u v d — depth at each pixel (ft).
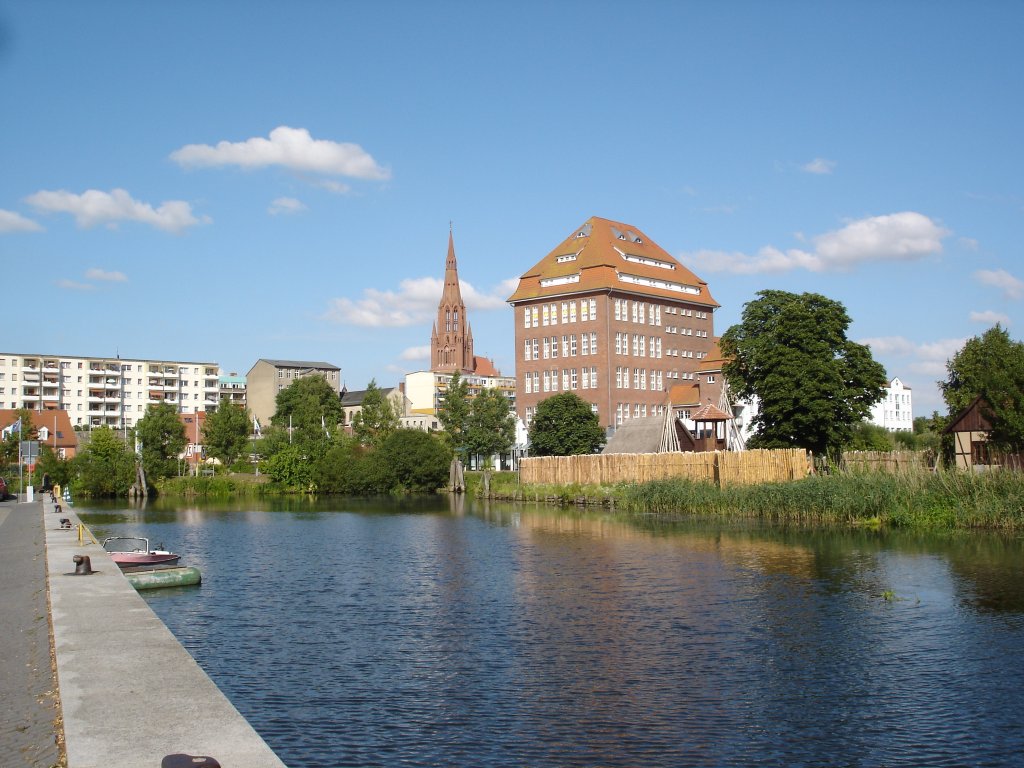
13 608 82.17
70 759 36.94
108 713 43.42
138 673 51.16
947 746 58.34
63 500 333.21
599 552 159.43
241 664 79.61
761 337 315.78
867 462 229.04
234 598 115.34
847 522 198.59
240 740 39.27
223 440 540.52
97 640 60.29
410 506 324.80
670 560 145.07
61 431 612.70
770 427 297.33
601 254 524.52
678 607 103.96
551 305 537.24
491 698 68.85
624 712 65.21
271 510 314.35
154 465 444.96
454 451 443.73
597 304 518.78
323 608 107.45
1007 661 78.07
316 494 428.56
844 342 308.19
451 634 91.35
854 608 101.81
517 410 549.54
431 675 75.41
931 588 113.29
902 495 190.80
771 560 141.79
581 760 56.13
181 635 92.12
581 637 89.04
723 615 98.84
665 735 60.49
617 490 286.87
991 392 208.54
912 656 80.12
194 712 43.52
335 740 59.72
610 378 513.45
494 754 57.21
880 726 62.08
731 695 69.10
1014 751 57.41
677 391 517.96
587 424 432.25
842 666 77.00
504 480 419.95
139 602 77.20
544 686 71.82
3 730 47.37
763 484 229.66
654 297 542.98
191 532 222.28
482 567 143.33
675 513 246.47
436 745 58.75
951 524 179.73
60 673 51.13
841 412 291.79
